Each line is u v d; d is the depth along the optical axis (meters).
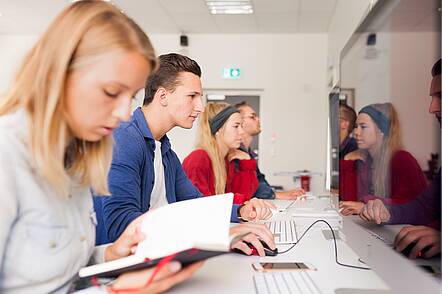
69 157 0.83
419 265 0.65
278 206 2.25
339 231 1.42
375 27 0.92
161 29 5.30
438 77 0.60
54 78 0.70
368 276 0.89
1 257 0.68
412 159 0.69
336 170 2.02
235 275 0.89
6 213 0.67
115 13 0.75
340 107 1.41
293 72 5.41
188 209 0.91
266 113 5.45
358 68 1.11
